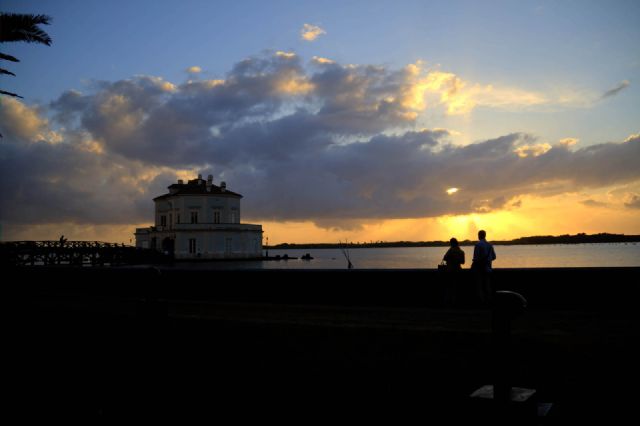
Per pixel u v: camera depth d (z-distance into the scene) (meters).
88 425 5.48
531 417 5.19
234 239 94.75
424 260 122.75
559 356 7.99
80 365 7.99
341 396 6.19
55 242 65.06
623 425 5.09
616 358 7.78
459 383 6.56
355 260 127.19
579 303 14.08
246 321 12.63
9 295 17.06
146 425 5.46
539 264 77.19
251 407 5.91
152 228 96.62
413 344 9.22
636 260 86.69
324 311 14.55
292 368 7.61
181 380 7.01
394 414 5.52
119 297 18.98
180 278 19.52
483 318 12.48
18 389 6.76
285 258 128.75
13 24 14.66
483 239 14.34
